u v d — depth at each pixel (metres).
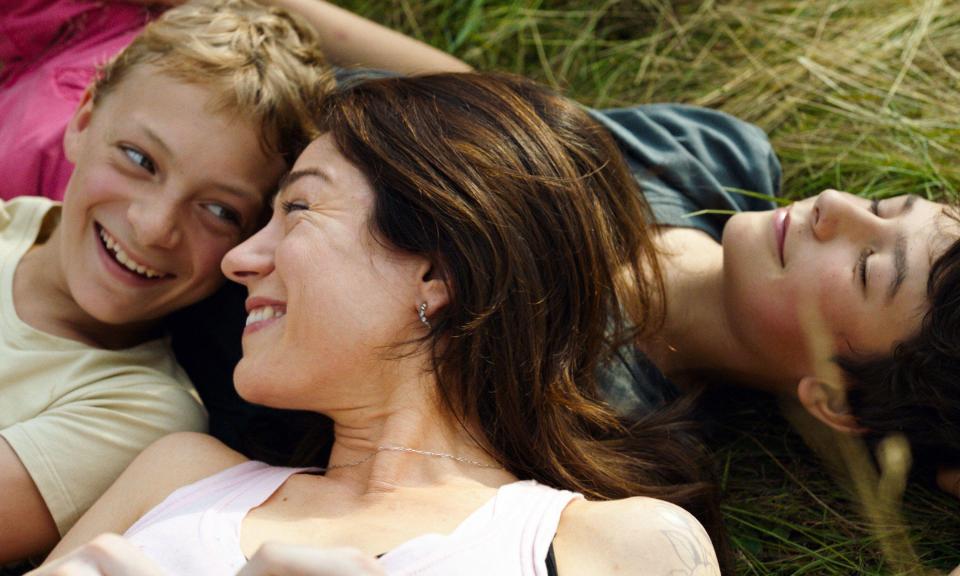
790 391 1.56
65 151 1.54
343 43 1.86
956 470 1.44
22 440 1.32
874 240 1.36
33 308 1.48
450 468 1.16
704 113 1.81
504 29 2.17
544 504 1.09
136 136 1.38
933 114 1.87
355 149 1.19
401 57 1.87
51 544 1.35
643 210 1.48
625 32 2.19
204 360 1.66
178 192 1.38
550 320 1.24
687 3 2.17
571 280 1.24
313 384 1.16
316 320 1.13
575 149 1.30
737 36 2.11
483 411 1.21
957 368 1.30
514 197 1.19
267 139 1.42
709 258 1.60
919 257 1.33
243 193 1.42
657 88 2.09
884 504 1.46
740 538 1.54
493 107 1.25
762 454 1.64
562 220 1.23
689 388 1.64
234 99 1.39
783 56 2.04
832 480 1.59
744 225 1.47
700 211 1.68
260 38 1.48
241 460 1.23
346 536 1.07
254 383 1.18
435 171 1.17
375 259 1.14
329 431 1.41
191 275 1.46
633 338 1.42
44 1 1.80
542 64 2.15
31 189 1.69
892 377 1.36
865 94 1.92
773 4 2.12
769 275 1.43
